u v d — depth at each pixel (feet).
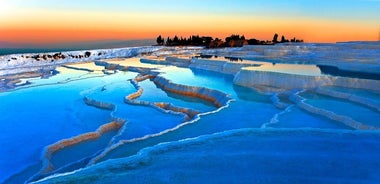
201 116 45.09
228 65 90.84
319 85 59.98
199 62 106.01
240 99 56.13
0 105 62.75
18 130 47.24
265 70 69.77
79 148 40.75
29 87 81.87
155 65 119.96
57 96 70.69
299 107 47.85
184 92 68.85
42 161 35.91
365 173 19.70
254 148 23.94
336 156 22.27
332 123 39.40
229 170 20.24
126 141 37.09
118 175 19.74
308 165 20.86
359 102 47.98
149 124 46.83
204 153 23.06
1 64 136.46
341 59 95.20
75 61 157.28
